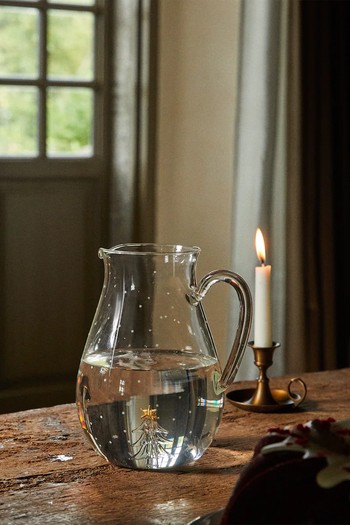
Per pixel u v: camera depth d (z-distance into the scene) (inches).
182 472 42.2
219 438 47.3
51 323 122.6
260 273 53.0
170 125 121.6
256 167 113.1
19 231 119.0
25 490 39.8
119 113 122.2
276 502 30.7
